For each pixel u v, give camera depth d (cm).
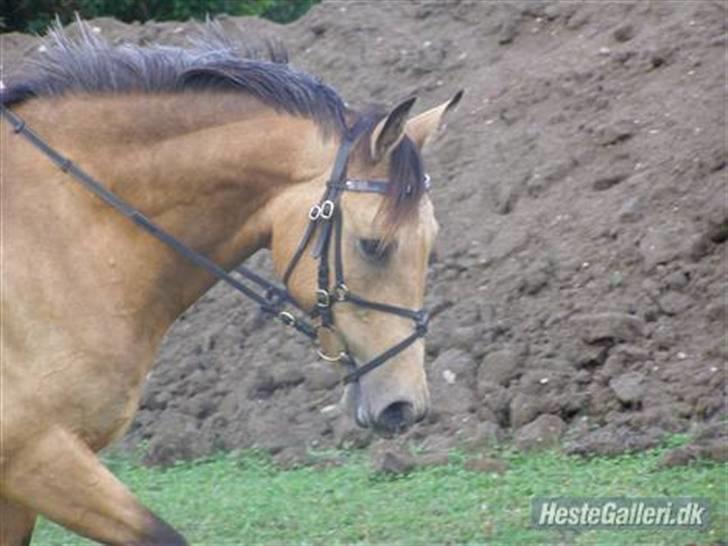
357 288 850
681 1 1831
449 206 1692
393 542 1153
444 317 1555
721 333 1455
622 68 1775
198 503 1295
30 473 840
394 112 836
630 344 1464
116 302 855
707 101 1680
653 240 1545
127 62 880
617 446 1350
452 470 1327
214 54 898
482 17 1956
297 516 1236
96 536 846
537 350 1486
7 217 848
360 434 1454
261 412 1524
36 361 838
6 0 2311
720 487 1217
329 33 2002
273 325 1634
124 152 866
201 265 876
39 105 873
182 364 1620
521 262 1590
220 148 870
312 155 864
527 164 1711
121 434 872
